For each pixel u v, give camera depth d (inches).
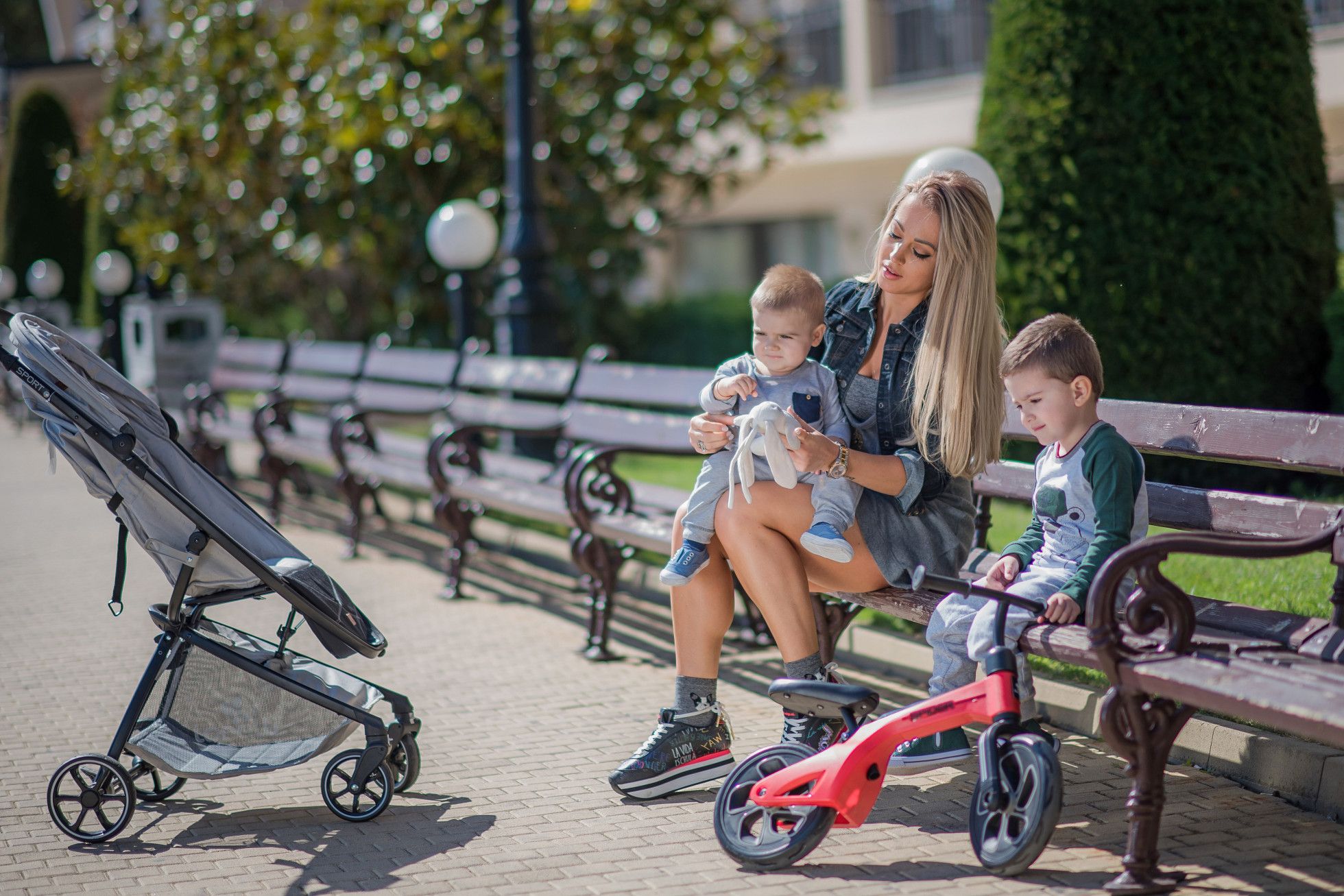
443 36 573.0
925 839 169.9
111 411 182.2
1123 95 332.5
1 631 303.6
